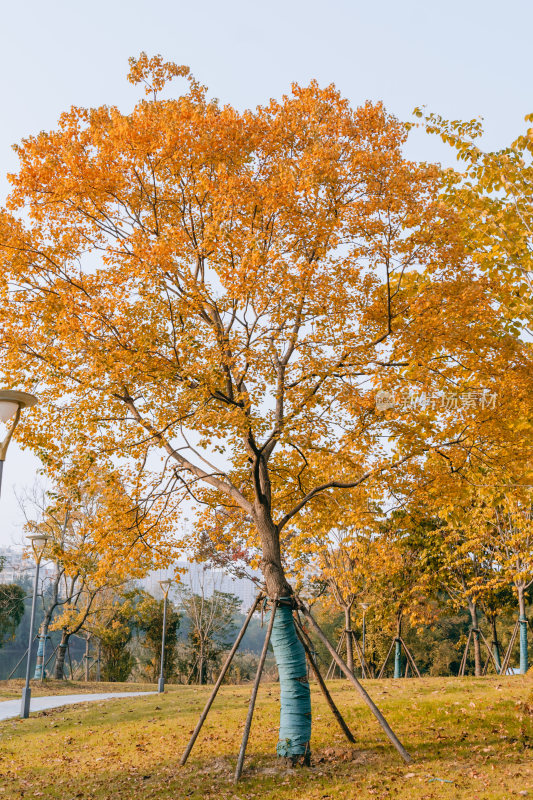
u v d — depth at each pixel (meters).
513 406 9.29
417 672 26.69
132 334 9.83
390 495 10.62
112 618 36.31
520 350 9.12
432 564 24.81
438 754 8.70
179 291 10.56
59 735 12.91
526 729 9.48
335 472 10.55
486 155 9.15
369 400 9.38
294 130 10.44
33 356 11.01
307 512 12.83
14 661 56.59
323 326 10.39
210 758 9.61
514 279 9.59
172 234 9.98
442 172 9.70
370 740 9.75
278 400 11.07
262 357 9.30
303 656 9.71
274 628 9.71
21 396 8.81
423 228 9.21
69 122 10.59
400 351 9.65
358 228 9.58
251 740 10.50
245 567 32.81
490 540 22.27
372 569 23.77
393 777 7.77
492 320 9.55
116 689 26.12
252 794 7.71
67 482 11.21
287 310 9.55
